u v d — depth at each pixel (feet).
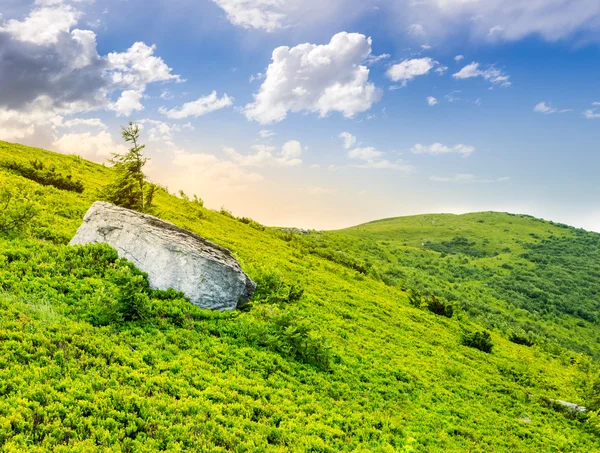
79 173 162.20
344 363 66.54
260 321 64.64
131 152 101.19
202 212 189.37
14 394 28.53
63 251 59.88
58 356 34.71
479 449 51.62
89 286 52.47
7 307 40.40
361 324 99.71
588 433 73.20
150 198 107.24
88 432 27.86
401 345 93.86
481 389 80.69
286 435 36.86
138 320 48.91
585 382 98.37
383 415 51.47
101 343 39.88
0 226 62.95
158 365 40.40
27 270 51.70
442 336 121.90
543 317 445.37
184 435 30.81
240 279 65.87
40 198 91.30
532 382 100.99
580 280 638.94
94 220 66.95
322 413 45.01
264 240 185.57
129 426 29.60
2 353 32.42
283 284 98.68
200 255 61.93
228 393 40.37
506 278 606.55
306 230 494.59
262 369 49.49
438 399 67.00
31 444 24.89
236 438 33.09
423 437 49.29
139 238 62.28
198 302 59.88
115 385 34.12
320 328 81.92
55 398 29.63
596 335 424.87
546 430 67.62
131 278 50.67
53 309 43.24
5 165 110.73
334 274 168.14
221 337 53.67
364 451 39.32
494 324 220.84
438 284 407.85
